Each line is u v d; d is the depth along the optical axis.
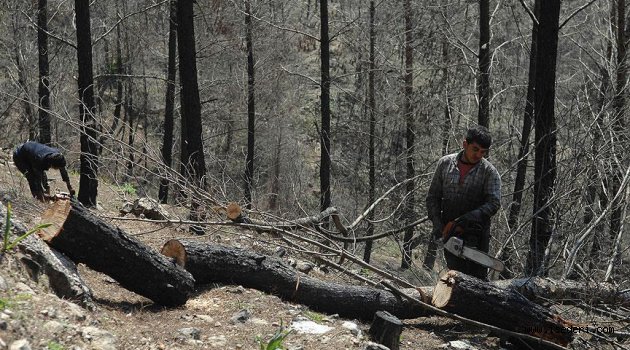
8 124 20.73
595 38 16.69
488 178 5.92
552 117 7.74
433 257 13.20
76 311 4.31
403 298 6.11
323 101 17.70
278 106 28.22
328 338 5.01
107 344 4.05
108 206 11.71
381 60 22.33
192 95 9.99
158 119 30.73
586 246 8.30
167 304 5.42
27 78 20.17
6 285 4.18
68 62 23.00
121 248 5.14
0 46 21.09
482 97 14.58
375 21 21.53
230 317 5.29
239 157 27.70
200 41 22.08
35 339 3.75
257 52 24.16
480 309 5.58
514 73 18.42
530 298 6.27
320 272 7.90
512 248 8.26
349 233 9.72
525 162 10.84
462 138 15.45
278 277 6.05
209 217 8.22
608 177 8.86
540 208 7.61
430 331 6.05
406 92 20.72
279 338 4.29
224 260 6.00
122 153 8.95
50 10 22.38
